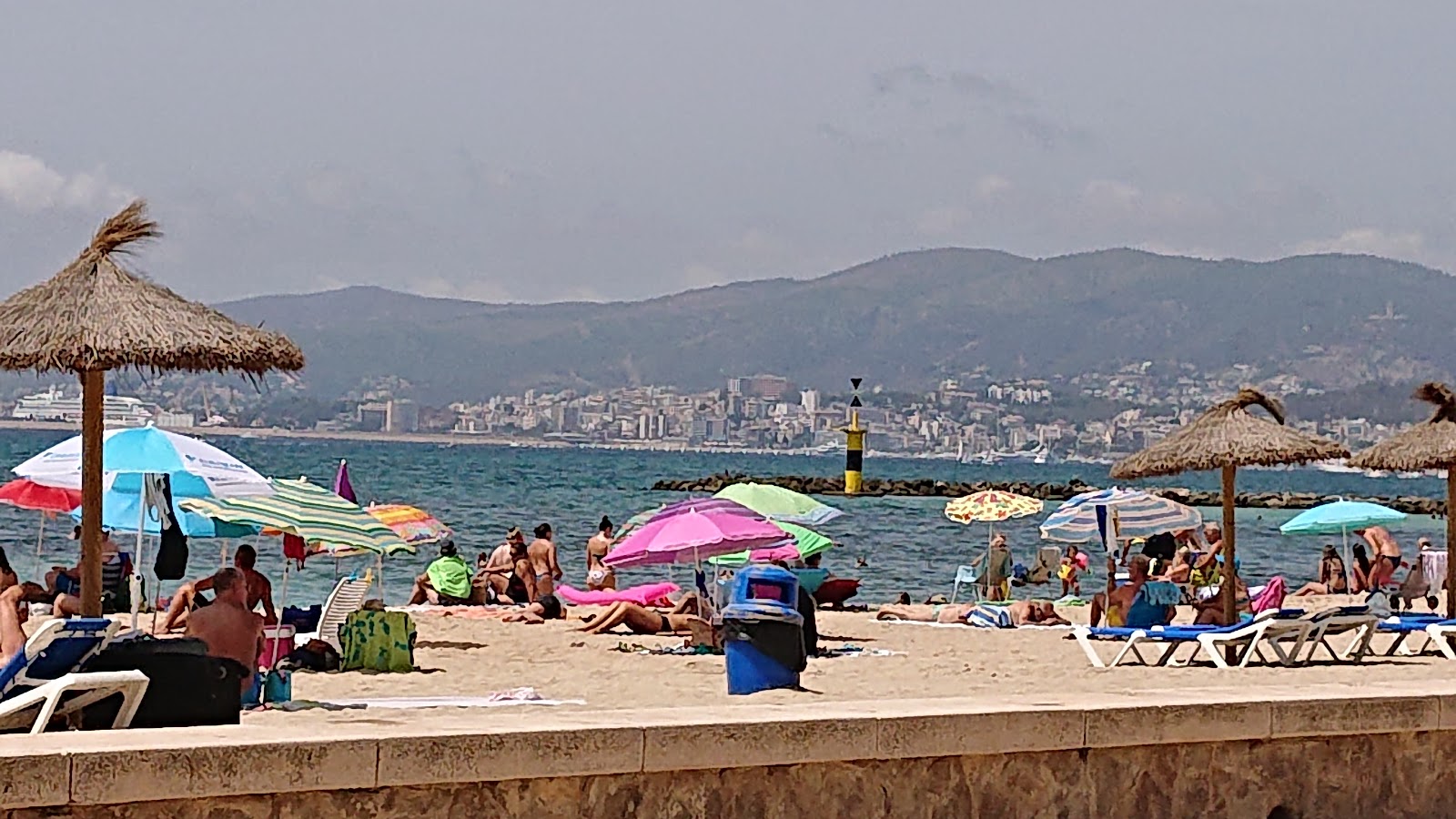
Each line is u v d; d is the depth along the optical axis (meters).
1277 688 10.28
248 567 15.31
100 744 7.20
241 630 11.37
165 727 8.34
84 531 11.62
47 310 11.28
